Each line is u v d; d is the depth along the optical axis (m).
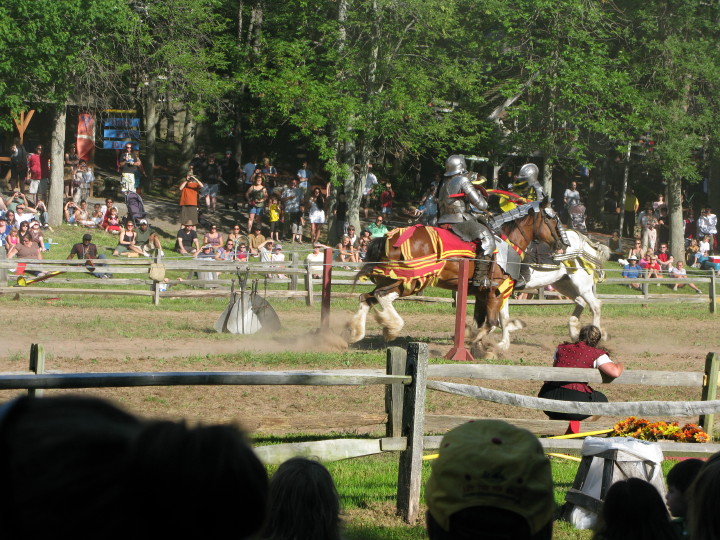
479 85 34.19
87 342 15.03
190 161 37.50
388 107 30.62
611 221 40.53
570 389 9.33
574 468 8.98
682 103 34.22
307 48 30.88
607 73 32.66
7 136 36.75
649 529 3.62
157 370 12.38
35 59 25.23
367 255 15.05
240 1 34.09
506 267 15.29
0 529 1.00
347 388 11.84
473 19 32.72
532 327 20.64
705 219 36.44
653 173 44.41
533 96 34.94
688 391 12.77
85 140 32.22
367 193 34.72
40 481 1.01
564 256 16.52
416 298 23.47
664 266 29.95
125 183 32.59
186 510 1.09
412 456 6.87
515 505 2.34
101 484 1.04
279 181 41.41
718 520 2.53
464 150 35.97
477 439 2.43
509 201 17.11
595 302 17.38
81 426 1.04
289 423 7.66
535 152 35.34
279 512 3.54
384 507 7.21
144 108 36.91
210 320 18.52
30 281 21.23
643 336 19.59
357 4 30.50
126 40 28.80
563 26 31.98
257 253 26.52
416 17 30.05
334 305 22.53
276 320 17.19
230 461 1.13
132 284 22.16
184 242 27.14
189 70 30.36
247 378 6.29
